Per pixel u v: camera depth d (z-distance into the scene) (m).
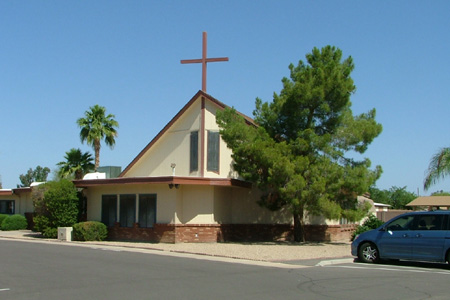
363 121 24.41
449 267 16.61
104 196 27.19
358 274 14.47
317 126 24.70
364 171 23.30
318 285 12.35
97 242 24.77
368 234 17.67
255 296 10.80
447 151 23.64
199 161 27.22
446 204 43.44
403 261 18.16
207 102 27.66
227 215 26.25
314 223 27.62
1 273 13.78
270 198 25.44
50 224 27.20
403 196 64.44
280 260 17.64
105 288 11.56
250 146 23.34
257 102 25.55
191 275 13.72
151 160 29.72
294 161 22.83
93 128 41.56
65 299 10.26
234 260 17.80
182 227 24.28
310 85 23.42
